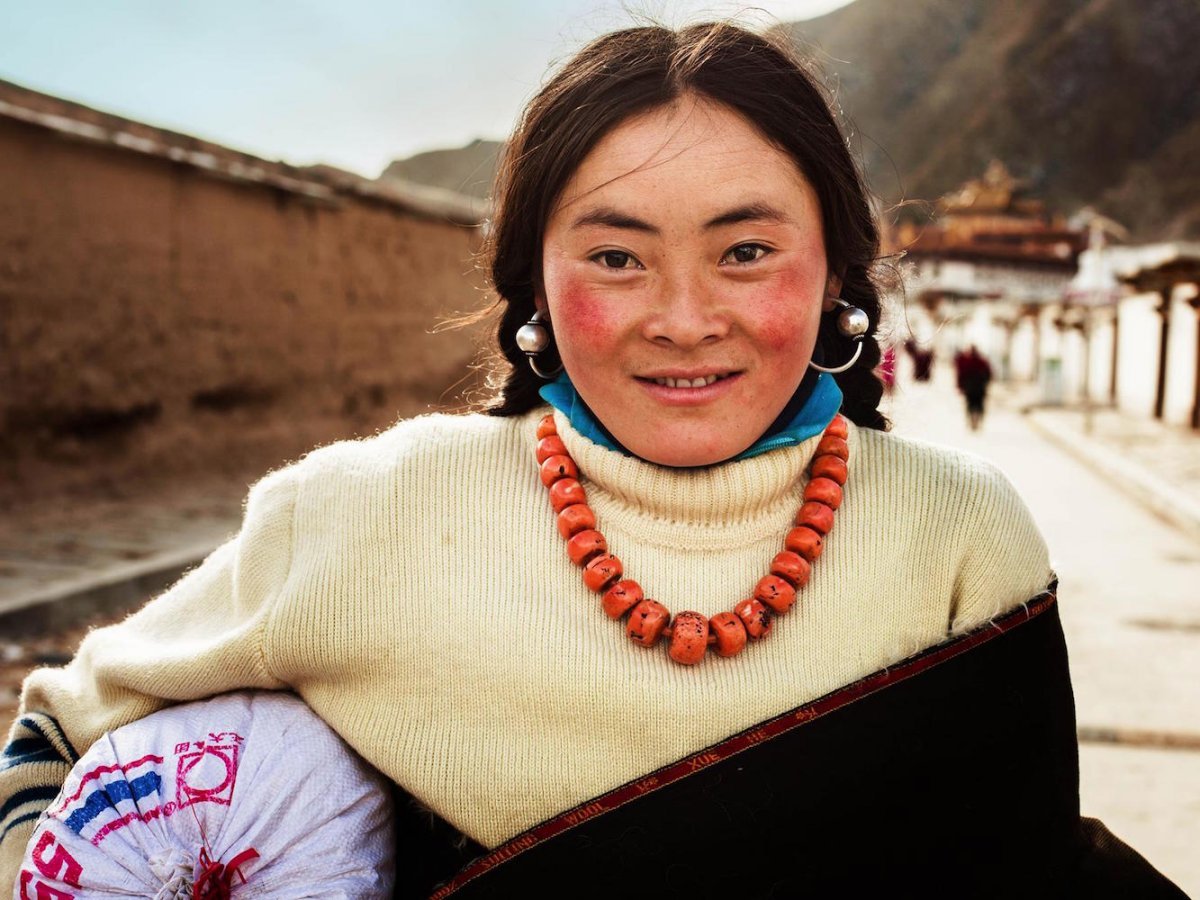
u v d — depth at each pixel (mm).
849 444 1266
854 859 1104
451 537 1211
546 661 1148
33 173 8656
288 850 1148
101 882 1113
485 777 1166
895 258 1397
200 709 1243
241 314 11492
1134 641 5855
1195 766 4109
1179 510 10047
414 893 1295
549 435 1255
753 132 1060
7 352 8469
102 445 9500
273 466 11516
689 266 1051
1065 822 1163
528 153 1145
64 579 6043
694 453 1104
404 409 15297
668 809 1092
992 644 1159
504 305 1336
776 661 1154
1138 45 116938
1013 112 114125
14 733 1354
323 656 1204
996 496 1248
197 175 10672
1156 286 19484
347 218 13672
